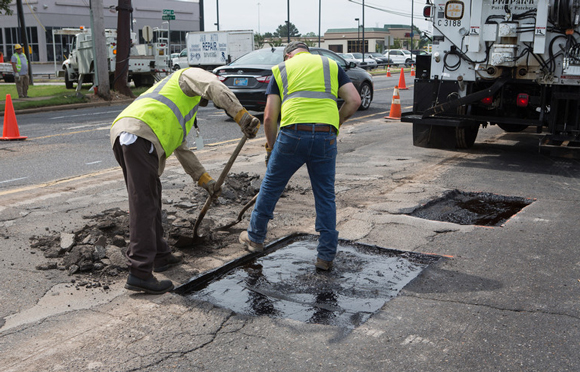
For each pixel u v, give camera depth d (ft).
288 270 13.01
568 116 23.88
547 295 11.39
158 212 12.45
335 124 12.55
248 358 9.00
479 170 23.82
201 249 14.15
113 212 16.87
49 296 11.28
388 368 8.71
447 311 10.69
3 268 12.65
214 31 98.17
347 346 9.38
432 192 19.97
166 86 11.80
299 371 8.63
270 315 10.69
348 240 14.92
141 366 8.76
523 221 16.52
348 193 19.92
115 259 12.91
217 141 32.68
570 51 22.58
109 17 152.35
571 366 8.77
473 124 28.37
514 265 13.07
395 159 26.37
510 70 24.00
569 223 16.30
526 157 26.78
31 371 8.59
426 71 26.61
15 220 16.44
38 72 146.41
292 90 12.51
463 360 8.95
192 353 9.15
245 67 38.88
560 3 21.91
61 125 40.24
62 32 81.25
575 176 22.68
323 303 11.23
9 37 154.30
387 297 11.51
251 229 13.88
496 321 10.27
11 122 33.12
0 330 9.87
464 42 24.76
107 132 36.42
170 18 85.61
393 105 42.14
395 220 16.61
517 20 23.15
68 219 16.51
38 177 23.07
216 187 13.32
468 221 17.08
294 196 19.52
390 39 167.63
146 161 11.17
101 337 9.64
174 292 11.64
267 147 13.42
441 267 12.98
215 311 10.66
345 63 46.73
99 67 58.34
